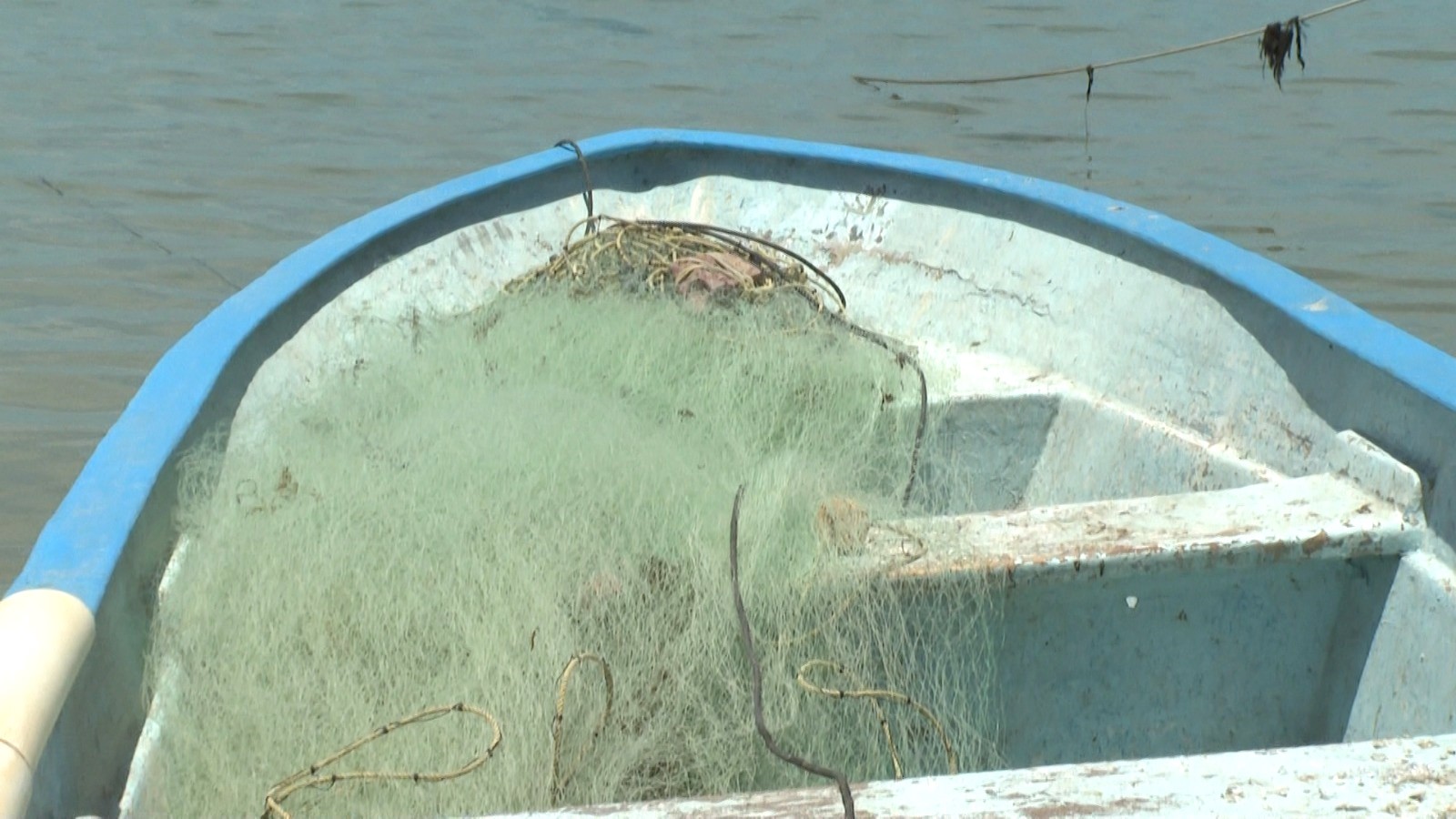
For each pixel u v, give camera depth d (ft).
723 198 16.11
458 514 8.81
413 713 7.74
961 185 14.90
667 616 8.41
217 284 23.52
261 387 11.61
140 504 8.32
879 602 8.72
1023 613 9.37
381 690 7.90
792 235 15.75
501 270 14.80
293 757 7.57
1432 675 8.86
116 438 9.25
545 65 36.60
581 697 7.95
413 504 8.86
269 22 39.55
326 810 7.41
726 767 8.04
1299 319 10.77
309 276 12.76
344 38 38.32
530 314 12.38
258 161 29.30
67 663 6.40
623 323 12.08
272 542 8.59
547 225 15.47
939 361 13.69
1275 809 5.91
